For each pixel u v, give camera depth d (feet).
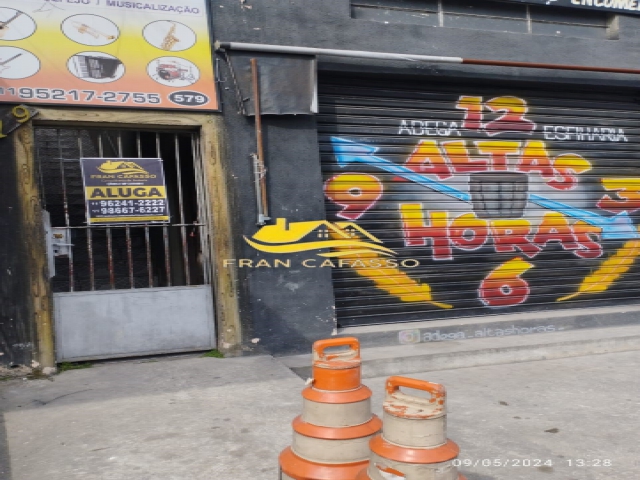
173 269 19.66
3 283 17.11
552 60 23.81
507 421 14.38
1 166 17.19
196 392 15.57
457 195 23.12
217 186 19.31
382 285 21.90
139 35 18.63
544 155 24.47
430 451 6.88
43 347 17.37
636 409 15.20
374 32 21.54
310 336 20.10
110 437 12.62
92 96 18.01
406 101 22.65
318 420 8.18
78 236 18.40
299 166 20.35
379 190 22.06
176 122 18.90
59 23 17.85
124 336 18.52
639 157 25.82
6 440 12.55
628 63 24.91
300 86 20.20
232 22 19.81
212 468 11.11
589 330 23.49
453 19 23.22
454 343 21.24
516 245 23.90
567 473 11.39
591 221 25.11
